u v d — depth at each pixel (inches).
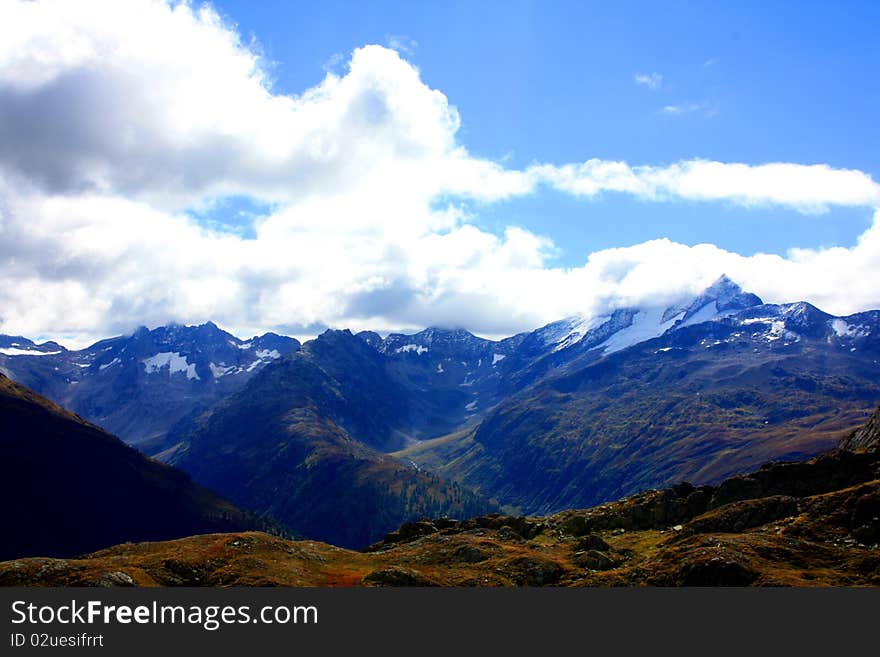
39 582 3479.3
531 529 5359.3
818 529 3929.6
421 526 5693.9
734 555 3575.3
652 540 4566.9
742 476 4879.4
